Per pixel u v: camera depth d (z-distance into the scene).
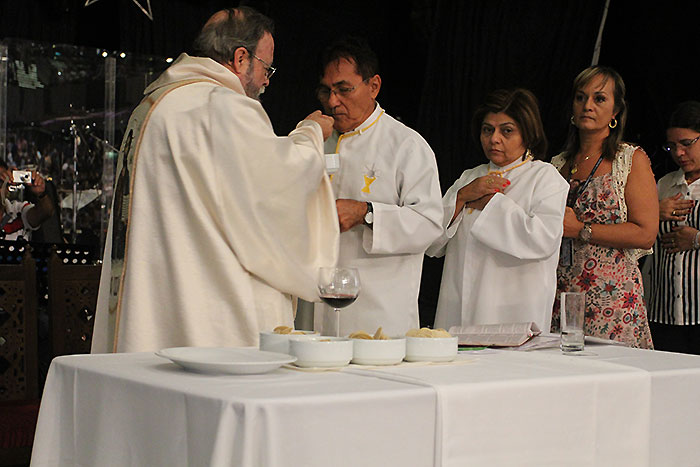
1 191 5.29
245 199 2.57
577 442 1.80
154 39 6.68
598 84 3.62
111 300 2.69
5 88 6.08
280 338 1.98
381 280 3.29
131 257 2.61
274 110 7.04
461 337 2.54
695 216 4.23
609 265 3.61
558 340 2.44
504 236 3.29
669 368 2.04
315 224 2.77
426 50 7.48
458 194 3.51
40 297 4.05
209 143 2.59
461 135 7.10
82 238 6.37
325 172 2.75
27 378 3.22
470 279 3.49
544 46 6.89
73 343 3.44
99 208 6.43
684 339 4.30
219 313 2.58
